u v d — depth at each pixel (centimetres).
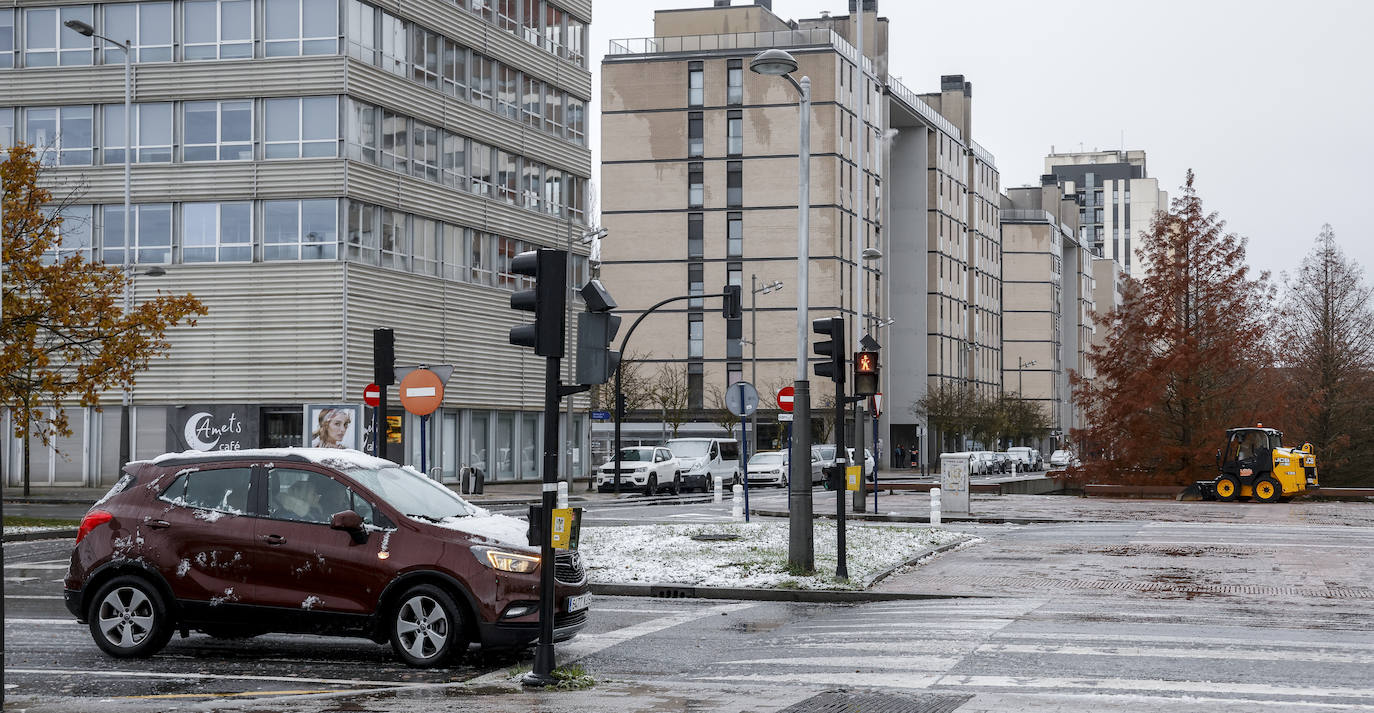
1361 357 6322
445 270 4862
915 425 9988
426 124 4766
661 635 1337
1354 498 4431
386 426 1850
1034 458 9556
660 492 4969
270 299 4306
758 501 4219
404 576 1113
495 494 4400
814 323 1817
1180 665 1091
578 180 5862
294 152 4316
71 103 4406
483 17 5138
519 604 1101
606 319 1045
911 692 965
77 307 2791
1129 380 4784
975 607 1534
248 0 4350
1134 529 2798
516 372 5325
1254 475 4262
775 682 1030
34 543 2414
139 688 1015
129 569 1173
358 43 4388
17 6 4444
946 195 10369
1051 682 1011
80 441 4428
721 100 8381
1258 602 1571
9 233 2777
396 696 964
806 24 9338
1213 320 4781
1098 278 17312
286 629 1132
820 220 8212
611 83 8538
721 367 8325
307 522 1143
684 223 8419
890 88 9306
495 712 894
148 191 4375
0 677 857
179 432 4366
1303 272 6500
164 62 4378
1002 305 12850
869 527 2605
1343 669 1069
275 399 4291
